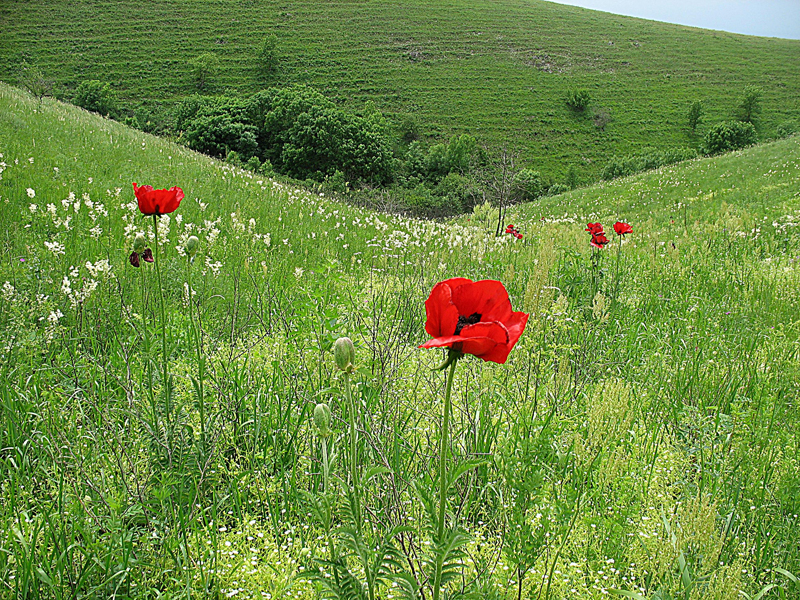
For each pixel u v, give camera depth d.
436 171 67.81
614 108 84.94
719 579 2.00
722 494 3.00
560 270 7.31
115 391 3.36
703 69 95.44
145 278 5.19
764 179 21.75
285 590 2.13
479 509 2.75
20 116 13.59
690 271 8.42
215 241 6.86
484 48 100.19
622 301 6.61
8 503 2.41
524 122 81.12
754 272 8.34
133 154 13.41
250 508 2.73
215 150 63.06
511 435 3.02
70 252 5.58
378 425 2.97
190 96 77.62
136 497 2.48
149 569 2.25
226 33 98.88
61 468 2.57
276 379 3.53
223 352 3.87
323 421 1.85
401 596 1.75
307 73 89.94
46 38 88.94
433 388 3.51
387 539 1.85
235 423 3.16
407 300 4.93
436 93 87.56
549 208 27.44
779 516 2.93
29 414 3.03
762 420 3.89
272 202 11.92
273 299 5.04
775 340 5.48
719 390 4.35
